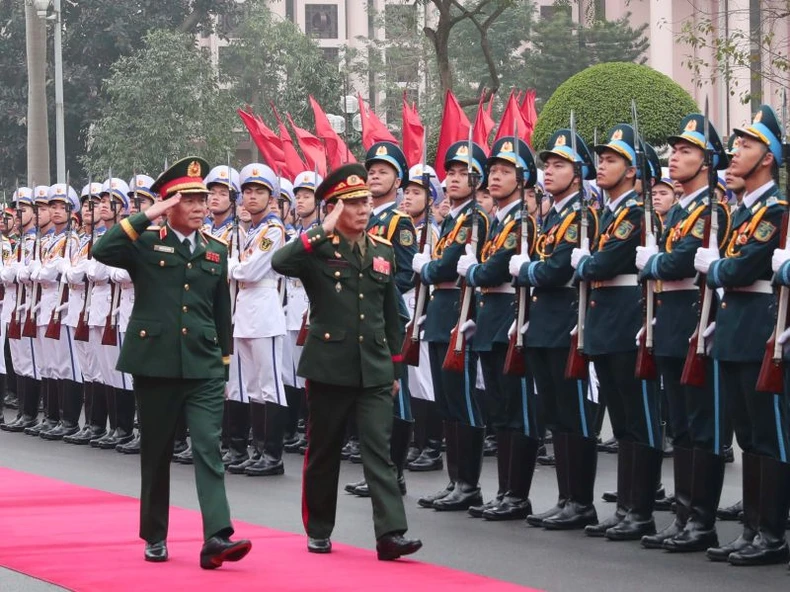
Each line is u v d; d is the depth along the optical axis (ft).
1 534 29.89
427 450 41.09
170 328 27.22
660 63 152.76
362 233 28.60
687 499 28.78
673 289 28.89
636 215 29.55
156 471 27.07
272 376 40.04
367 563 27.02
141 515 27.22
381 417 27.76
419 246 36.22
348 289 27.99
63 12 138.00
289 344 43.98
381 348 27.96
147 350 27.07
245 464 40.32
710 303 27.68
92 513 32.68
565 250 30.58
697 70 66.74
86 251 46.19
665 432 42.91
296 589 24.43
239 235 41.45
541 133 65.10
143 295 27.50
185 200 27.58
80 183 142.82
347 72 167.22
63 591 24.50
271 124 150.10
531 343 31.22
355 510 33.63
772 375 25.96
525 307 31.60
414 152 55.31
